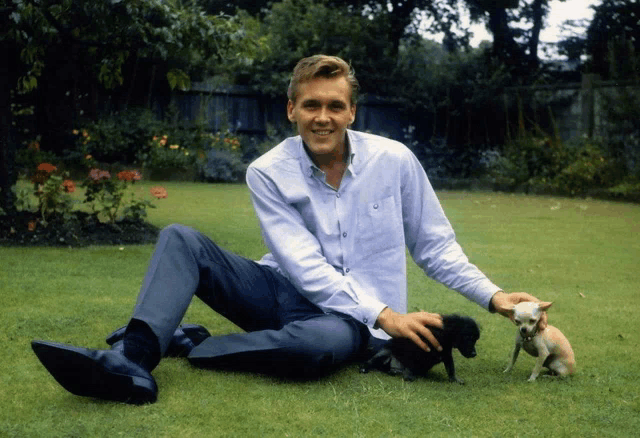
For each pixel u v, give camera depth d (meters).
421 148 18.75
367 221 3.01
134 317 2.53
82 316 3.79
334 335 2.76
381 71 18.94
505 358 3.24
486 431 2.33
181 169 15.31
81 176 14.61
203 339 3.13
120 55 6.63
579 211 11.12
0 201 6.62
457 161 18.55
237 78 17.97
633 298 4.78
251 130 18.00
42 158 14.51
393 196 3.04
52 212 6.66
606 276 5.61
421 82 18.72
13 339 3.32
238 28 6.61
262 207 3.01
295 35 18.41
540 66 20.81
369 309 2.79
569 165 15.08
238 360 2.85
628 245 7.40
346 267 3.01
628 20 19.77
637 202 13.42
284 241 2.95
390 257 3.02
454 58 19.28
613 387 2.82
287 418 2.39
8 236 6.25
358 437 2.24
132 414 2.38
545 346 2.89
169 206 9.78
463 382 2.83
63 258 5.57
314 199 3.02
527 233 8.27
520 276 5.56
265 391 2.66
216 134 17.00
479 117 18.55
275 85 17.73
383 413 2.46
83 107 15.88
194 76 17.33
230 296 2.94
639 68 15.51
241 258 2.99
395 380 2.83
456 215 10.21
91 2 5.76
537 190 15.46
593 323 4.01
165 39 6.13
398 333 2.72
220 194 11.95
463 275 3.03
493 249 6.97
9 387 2.64
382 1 21.17
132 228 6.88
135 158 15.56
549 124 17.39
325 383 2.78
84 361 2.37
